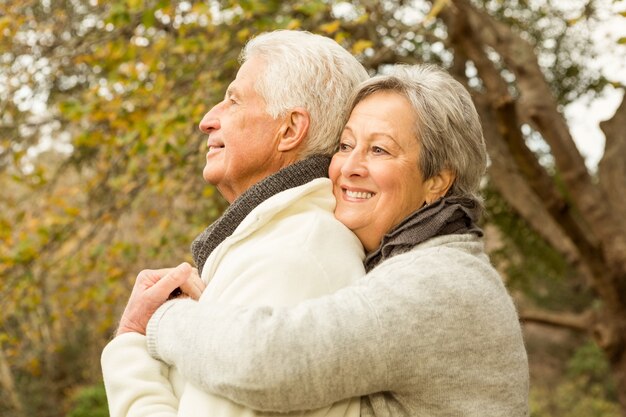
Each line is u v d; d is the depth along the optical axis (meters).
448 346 1.32
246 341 1.26
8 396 9.28
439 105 1.51
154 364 1.44
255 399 1.26
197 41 4.03
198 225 4.59
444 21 4.54
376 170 1.50
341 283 1.44
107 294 5.22
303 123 1.58
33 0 4.24
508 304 1.45
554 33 6.25
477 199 1.58
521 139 4.09
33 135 4.78
